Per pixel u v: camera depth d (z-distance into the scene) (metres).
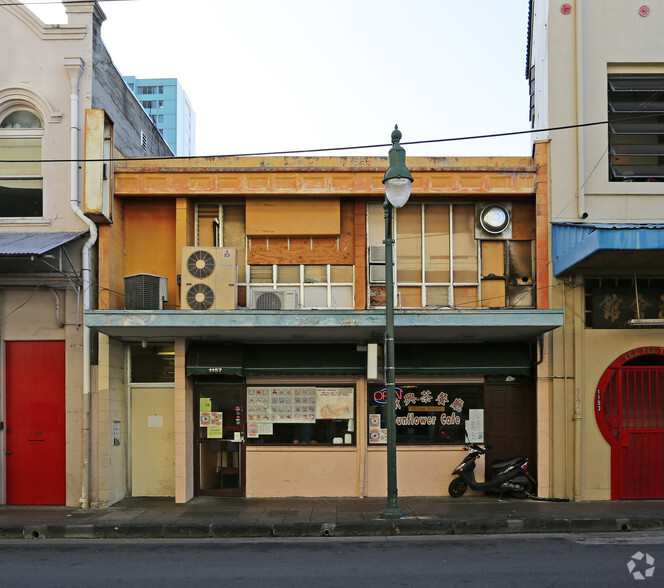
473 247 13.37
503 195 13.07
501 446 13.09
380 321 11.30
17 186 12.94
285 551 9.23
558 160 12.95
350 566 8.27
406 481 12.97
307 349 13.04
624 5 13.30
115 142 13.82
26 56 12.90
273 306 12.38
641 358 13.06
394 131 10.57
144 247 13.31
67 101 12.80
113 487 12.55
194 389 13.16
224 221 13.38
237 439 13.01
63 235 12.39
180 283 12.66
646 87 13.35
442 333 12.26
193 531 10.37
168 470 13.27
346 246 13.27
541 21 14.59
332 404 13.11
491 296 13.25
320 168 12.85
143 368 13.45
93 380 12.40
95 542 9.99
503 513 11.23
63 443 12.46
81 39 12.83
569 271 12.63
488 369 12.77
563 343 12.70
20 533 10.41
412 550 9.20
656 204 12.85
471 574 7.80
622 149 13.30
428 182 12.92
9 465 12.48
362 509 11.65
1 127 13.02
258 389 13.14
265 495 12.91
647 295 12.95
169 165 13.29
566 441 12.56
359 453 12.90
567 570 7.93
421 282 13.28
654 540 9.79
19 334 12.55
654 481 12.63
